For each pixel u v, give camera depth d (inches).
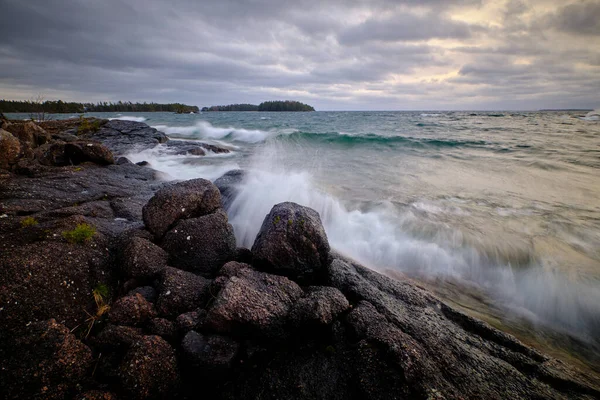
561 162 644.7
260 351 149.0
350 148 909.8
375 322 154.7
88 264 179.6
